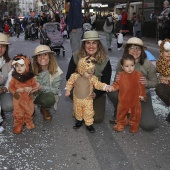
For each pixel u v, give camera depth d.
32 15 21.38
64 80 6.40
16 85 3.54
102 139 3.46
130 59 3.42
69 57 10.20
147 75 3.80
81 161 2.94
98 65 3.84
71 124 3.94
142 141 3.41
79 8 6.73
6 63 3.80
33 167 2.81
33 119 4.11
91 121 3.60
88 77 3.47
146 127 3.63
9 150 3.16
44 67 3.88
